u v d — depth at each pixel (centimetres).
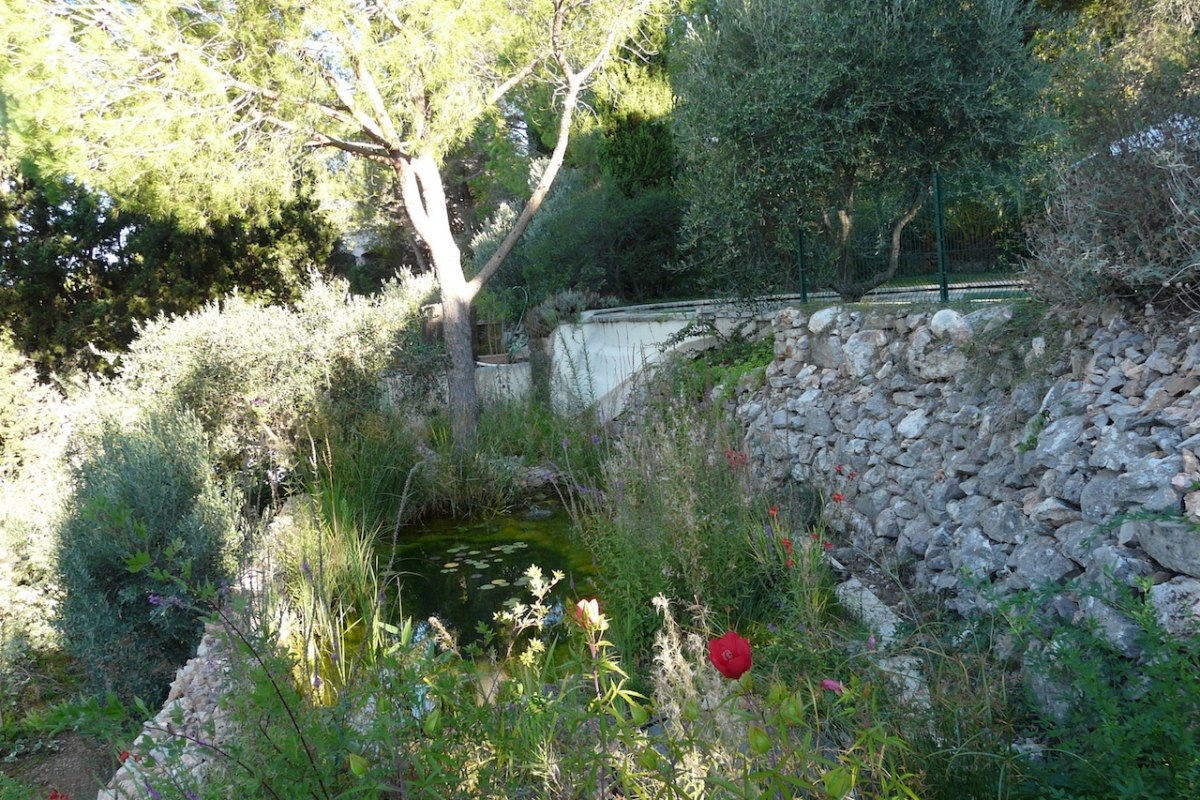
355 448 838
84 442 752
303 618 440
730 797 182
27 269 1569
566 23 1012
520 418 1101
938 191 669
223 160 902
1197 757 186
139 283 1617
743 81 821
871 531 532
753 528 480
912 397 551
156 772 277
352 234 2639
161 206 926
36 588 614
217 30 856
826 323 684
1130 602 241
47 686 548
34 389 970
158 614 474
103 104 823
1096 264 397
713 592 437
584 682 265
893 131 810
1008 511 397
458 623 514
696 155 894
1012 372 468
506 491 874
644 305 1275
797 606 390
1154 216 394
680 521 449
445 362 1058
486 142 1472
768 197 845
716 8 949
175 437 574
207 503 530
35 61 766
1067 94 614
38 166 847
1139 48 770
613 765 207
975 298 582
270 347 918
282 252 1672
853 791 187
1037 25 1000
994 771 237
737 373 833
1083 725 240
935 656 313
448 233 1067
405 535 748
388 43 863
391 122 966
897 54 775
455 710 235
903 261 795
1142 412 353
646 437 561
